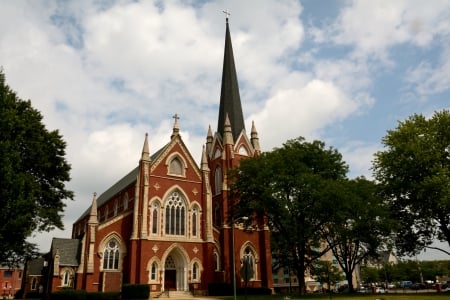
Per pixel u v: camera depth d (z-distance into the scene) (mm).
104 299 44500
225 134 68562
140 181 53125
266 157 48531
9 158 32844
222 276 57188
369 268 111688
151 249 50281
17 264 40312
